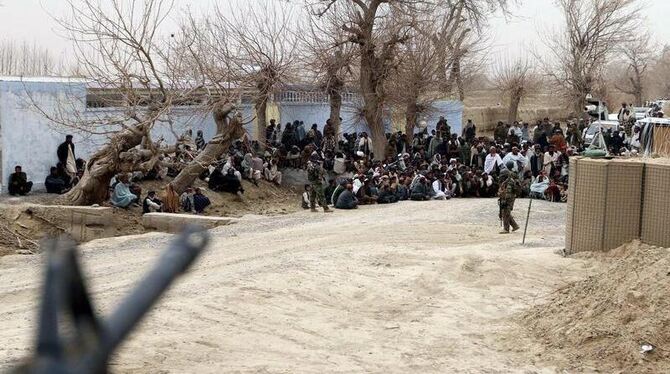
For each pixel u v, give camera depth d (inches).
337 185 1096.2
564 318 384.5
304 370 323.3
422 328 396.2
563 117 2384.4
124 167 964.6
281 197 1263.5
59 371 29.9
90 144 1143.6
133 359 314.3
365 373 327.3
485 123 2313.0
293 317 404.5
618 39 1978.3
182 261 34.7
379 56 1429.6
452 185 1138.0
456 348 368.2
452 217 866.8
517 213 899.4
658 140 754.2
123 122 976.3
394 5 1421.0
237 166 1231.5
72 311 30.8
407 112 1512.1
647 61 2800.2
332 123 1462.8
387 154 1416.1
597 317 372.2
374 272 502.3
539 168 1212.5
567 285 435.8
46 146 1072.8
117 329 32.0
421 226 772.0
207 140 1362.0
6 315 422.6
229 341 354.6
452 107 1737.2
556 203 1007.6
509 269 499.2
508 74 2209.6
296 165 1368.1
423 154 1359.5
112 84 1023.6
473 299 446.0
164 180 1165.7
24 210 856.9
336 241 671.1
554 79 2182.6
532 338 378.6
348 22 1411.2
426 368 340.8
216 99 1087.0
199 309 397.7
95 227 882.8
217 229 831.1
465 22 1733.5
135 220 959.0
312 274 487.5
